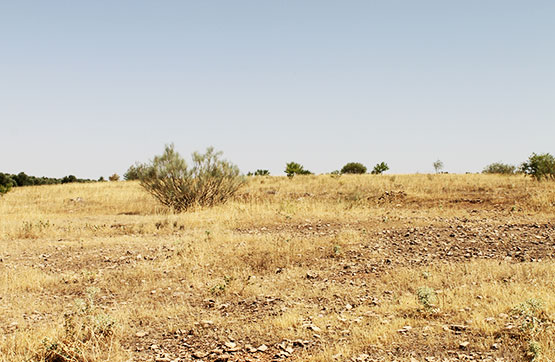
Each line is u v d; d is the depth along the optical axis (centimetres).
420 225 1346
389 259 995
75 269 1003
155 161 2069
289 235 1280
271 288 822
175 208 2031
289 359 507
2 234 1404
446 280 803
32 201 2523
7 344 559
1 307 733
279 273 926
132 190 2789
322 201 2141
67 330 563
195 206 1962
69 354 518
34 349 533
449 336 540
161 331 623
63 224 1673
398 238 1184
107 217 1923
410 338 543
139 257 1082
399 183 2480
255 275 920
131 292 830
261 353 530
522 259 939
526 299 614
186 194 2016
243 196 2355
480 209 1675
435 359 482
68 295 818
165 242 1251
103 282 891
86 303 679
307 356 511
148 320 668
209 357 528
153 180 2075
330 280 867
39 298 796
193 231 1433
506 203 1728
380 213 1658
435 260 973
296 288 812
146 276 923
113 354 536
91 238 1366
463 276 818
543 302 592
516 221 1338
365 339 545
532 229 1202
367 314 646
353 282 843
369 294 765
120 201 2408
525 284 732
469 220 1409
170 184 2047
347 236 1207
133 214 2025
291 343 555
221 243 1174
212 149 2089
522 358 467
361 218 1538
